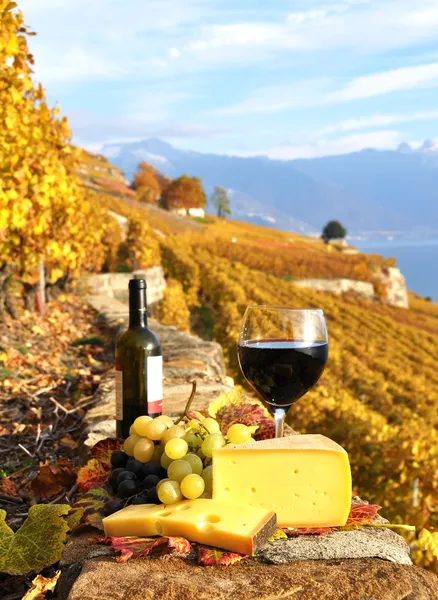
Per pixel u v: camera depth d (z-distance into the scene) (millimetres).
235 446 1502
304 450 1474
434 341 39000
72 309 11516
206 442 1572
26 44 6016
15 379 5230
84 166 103250
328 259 58000
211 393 3361
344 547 1364
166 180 126812
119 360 2162
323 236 119312
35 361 6027
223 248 53688
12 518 2268
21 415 4141
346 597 1165
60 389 5039
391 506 5941
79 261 12352
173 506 1452
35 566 1545
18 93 6105
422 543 2719
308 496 1469
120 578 1236
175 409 2932
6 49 5465
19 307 9781
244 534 1299
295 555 1330
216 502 1453
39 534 1595
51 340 7598
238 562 1317
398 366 25250
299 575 1247
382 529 1511
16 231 7500
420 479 5906
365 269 56844
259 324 1783
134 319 2184
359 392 14242
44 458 3211
